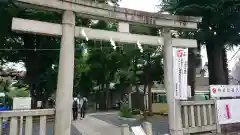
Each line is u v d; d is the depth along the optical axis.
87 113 25.64
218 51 14.44
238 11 12.91
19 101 6.76
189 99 11.37
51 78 18.11
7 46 16.53
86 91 34.72
